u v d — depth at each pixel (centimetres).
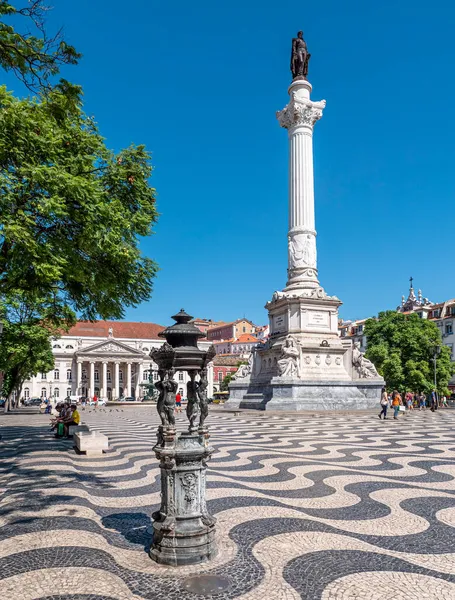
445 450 1176
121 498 703
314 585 407
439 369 4659
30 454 1155
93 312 1382
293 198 3091
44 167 898
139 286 1309
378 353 4609
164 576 428
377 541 512
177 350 503
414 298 8456
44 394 9431
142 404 5162
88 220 1005
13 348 3372
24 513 628
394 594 389
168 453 472
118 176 1173
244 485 778
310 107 3095
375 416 2458
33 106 970
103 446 1145
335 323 2947
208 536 469
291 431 1650
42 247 942
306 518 596
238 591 397
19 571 441
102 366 10050
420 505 654
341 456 1078
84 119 1201
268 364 3072
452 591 394
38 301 1908
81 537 534
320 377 2777
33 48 714
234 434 1550
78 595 391
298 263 3041
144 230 1230
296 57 3234
